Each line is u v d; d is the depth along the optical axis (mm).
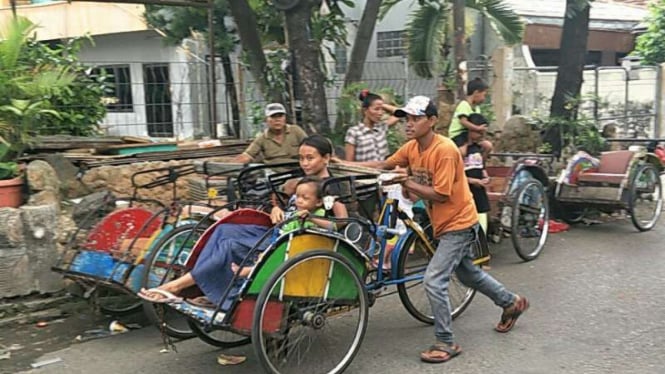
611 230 8414
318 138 4703
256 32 8695
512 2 13867
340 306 4395
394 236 4949
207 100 9016
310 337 4617
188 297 4371
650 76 13188
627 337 4969
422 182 4570
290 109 8344
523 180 7102
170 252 4918
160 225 5238
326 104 8453
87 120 7953
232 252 4297
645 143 9047
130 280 4863
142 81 9477
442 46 10555
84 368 4590
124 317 5500
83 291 5621
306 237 4195
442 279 4586
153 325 5227
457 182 4535
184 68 9695
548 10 13891
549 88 11836
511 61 10922
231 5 8578
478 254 5246
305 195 4391
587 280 6363
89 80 8125
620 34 15125
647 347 4777
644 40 14797
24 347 4953
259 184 5105
